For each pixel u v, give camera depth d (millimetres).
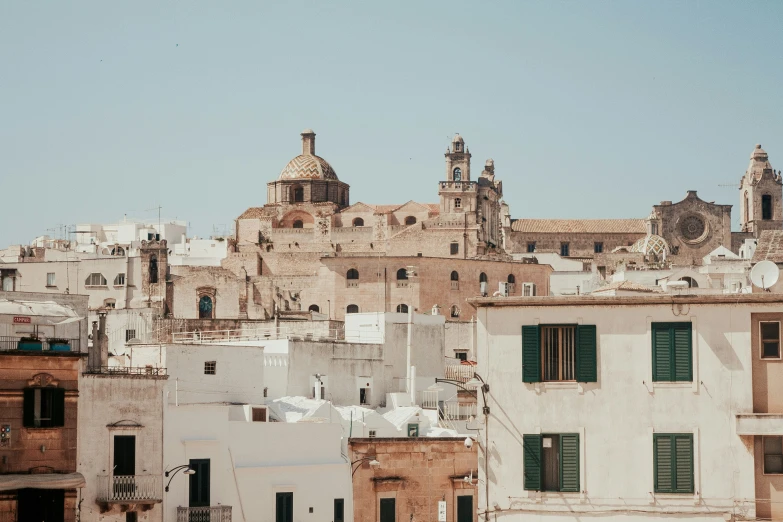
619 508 52625
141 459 76062
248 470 81750
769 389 52250
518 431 53750
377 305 191750
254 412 90750
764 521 51719
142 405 76375
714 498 52062
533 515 53219
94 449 74375
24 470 70500
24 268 180500
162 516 76875
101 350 86250
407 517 86812
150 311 150750
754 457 52031
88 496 73875
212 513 79125
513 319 54250
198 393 94438
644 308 53219
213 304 191375
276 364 102438
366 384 108312
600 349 53375
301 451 84438
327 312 193625
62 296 86000
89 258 198000
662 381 52812
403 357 111938
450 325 147750
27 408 70688
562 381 53625
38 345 72750
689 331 52844
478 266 193750
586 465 53125
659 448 52625
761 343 52469
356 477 85938
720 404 52406
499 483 53719
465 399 108375
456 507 87750
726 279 157750
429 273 191375
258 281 195250
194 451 79625
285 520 82938
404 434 98250
